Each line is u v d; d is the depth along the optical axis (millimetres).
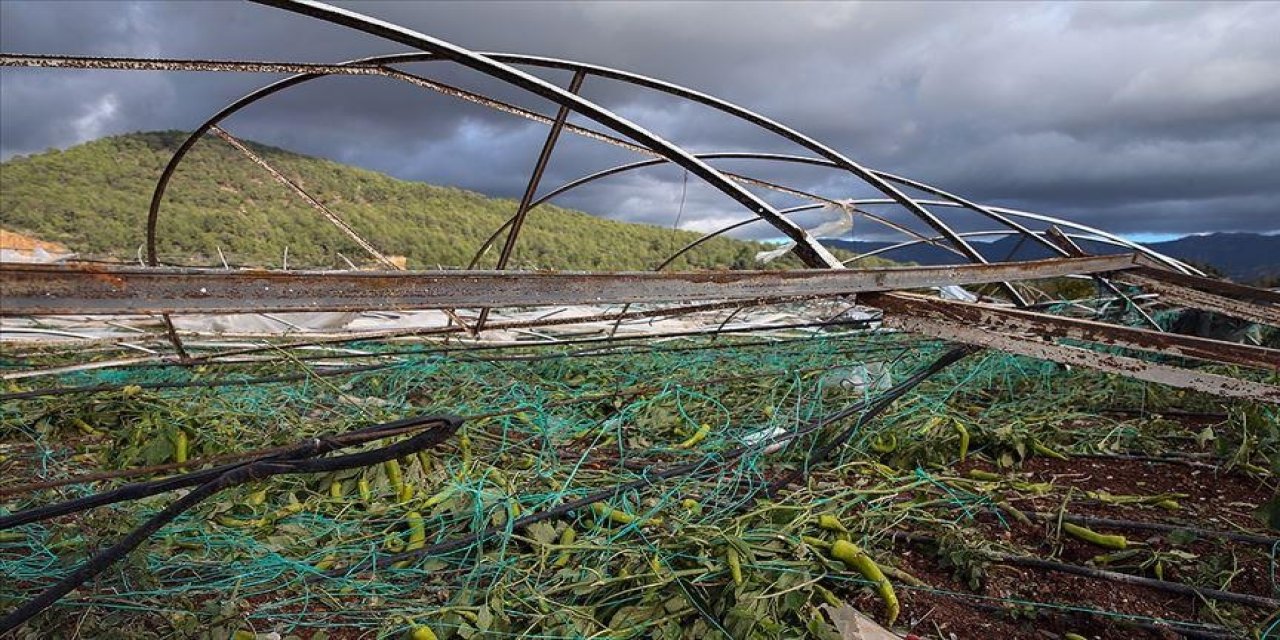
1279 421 5297
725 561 3379
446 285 2195
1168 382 3475
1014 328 3418
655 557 3475
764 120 4625
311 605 3328
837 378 6559
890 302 3453
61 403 6238
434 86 4109
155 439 5102
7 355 8328
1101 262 4531
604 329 11859
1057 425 5938
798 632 2918
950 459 5207
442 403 6555
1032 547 3953
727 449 5125
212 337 8727
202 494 2236
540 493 4406
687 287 2662
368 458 2338
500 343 9133
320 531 3990
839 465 4848
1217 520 4242
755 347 9172
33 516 2080
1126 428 5801
